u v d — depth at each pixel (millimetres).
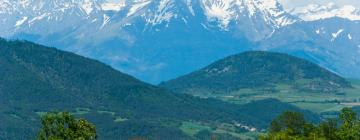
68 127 152250
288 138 190500
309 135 196250
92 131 153875
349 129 187125
